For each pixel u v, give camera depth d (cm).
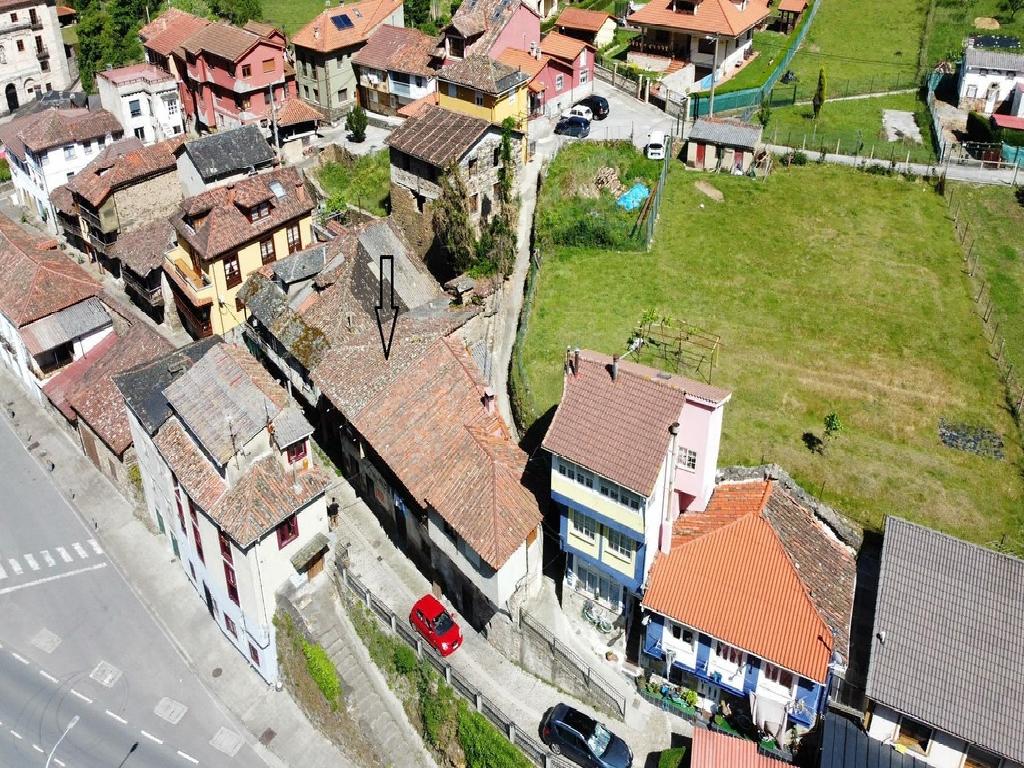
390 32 9475
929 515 5016
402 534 5519
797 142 7838
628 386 4541
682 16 8756
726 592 4334
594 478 4431
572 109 8081
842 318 6206
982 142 7588
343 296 6225
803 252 6775
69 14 12850
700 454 4572
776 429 5475
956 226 6919
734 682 4341
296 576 5319
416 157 7100
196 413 5206
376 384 5544
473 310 6250
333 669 5022
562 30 9444
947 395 5662
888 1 10212
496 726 4534
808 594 4238
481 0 8706
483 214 7419
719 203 7244
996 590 4112
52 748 5144
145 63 10906
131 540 6384
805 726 4244
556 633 4872
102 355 7025
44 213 9656
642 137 7862
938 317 6184
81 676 5519
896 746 4028
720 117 8200
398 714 5047
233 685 5516
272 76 9681
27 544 6350
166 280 7600
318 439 6347
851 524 5006
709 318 6234
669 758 4222
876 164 7462
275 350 6450
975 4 9788
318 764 5106
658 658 4541
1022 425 5456
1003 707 3841
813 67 9194
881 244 6806
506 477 4838
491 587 4688
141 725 5275
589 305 6369
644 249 6844
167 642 5741
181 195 8556
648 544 4456
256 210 7200
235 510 4988
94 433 6531
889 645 4053
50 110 9338
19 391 7775
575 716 4431
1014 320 6106
